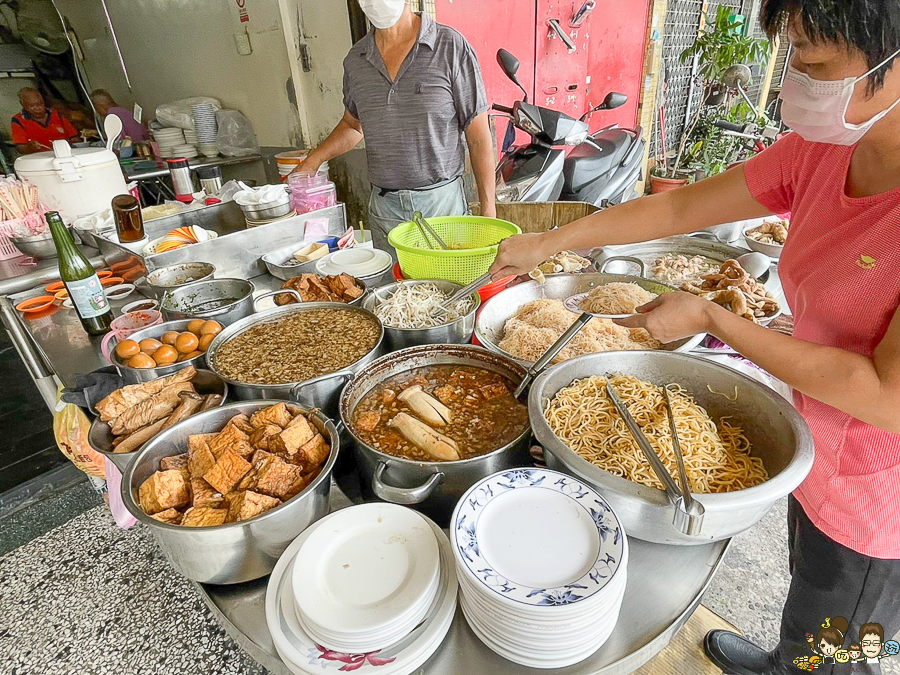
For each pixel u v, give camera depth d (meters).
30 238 2.42
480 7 4.01
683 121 7.30
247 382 1.36
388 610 0.77
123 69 5.27
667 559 0.96
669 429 1.13
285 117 4.26
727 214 1.28
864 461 1.04
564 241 1.43
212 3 4.17
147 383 1.32
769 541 2.26
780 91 0.83
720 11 5.68
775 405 1.06
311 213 2.50
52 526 2.57
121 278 2.33
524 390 1.27
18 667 1.91
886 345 0.80
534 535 0.85
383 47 2.54
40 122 4.95
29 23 4.83
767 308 1.73
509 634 0.76
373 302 1.80
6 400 3.10
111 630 2.02
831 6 0.63
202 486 1.02
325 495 1.00
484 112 2.62
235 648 1.94
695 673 1.71
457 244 2.22
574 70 5.12
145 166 4.74
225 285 1.95
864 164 0.90
